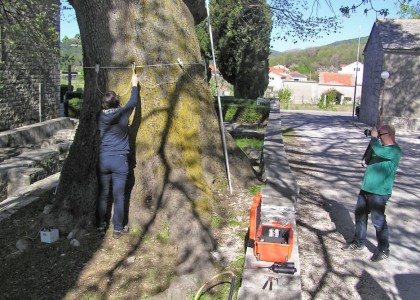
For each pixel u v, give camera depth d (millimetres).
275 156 8797
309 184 9211
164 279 4934
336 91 63719
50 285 4941
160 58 6207
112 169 5602
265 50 23203
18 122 17859
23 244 5672
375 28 25406
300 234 6414
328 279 5188
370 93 25031
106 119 5512
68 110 22688
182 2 6660
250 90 23922
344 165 11148
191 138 6238
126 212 5898
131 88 6047
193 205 5719
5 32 13914
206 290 4660
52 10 14734
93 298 4715
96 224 5918
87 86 6277
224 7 20469
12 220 6520
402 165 11945
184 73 6352
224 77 24062
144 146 6023
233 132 16000
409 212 7711
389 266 5609
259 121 19188
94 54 6164
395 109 23312
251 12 19531
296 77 86562
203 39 21281
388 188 5672
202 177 6180
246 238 5496
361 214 5906
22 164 11086
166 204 5770
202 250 5156
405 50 22797
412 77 23062
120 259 5340
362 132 18203
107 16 6062
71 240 5711
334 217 7207
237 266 4965
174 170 5957
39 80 19359
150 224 5758
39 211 6852
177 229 5520
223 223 5789
